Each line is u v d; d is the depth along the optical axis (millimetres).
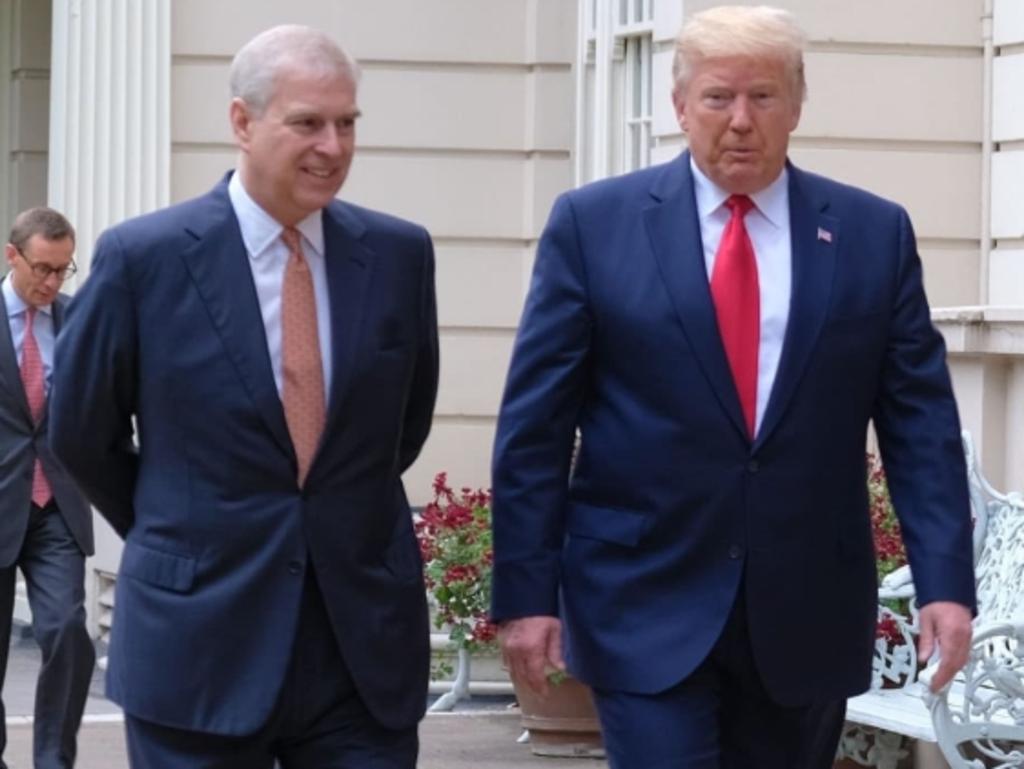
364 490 6156
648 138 15680
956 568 6246
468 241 17188
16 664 15586
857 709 9211
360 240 6230
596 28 16312
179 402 6070
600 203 6402
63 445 6270
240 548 6051
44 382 10430
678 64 6262
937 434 6328
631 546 6285
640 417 6270
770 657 6230
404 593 6246
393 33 17062
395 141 17094
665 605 6262
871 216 6383
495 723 12344
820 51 14539
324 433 6070
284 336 6098
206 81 16875
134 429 6734
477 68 17172
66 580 10352
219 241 6105
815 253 6277
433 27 17094
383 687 6160
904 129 14570
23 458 10328
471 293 17172
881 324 6305
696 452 6211
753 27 6121
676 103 6348
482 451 17156
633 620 6285
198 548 6070
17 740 12211
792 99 6203
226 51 16875
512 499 6344
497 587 6352
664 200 6336
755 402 6215
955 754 8305
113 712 13195
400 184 17109
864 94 14547
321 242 6184
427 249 6383
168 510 6105
